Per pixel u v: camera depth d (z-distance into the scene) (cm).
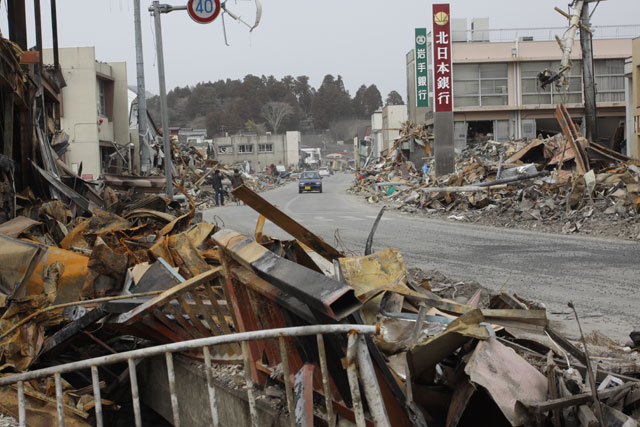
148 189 1841
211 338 384
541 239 1546
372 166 6238
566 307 792
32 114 1266
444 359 434
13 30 1436
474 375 357
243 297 465
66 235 938
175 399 400
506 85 4772
